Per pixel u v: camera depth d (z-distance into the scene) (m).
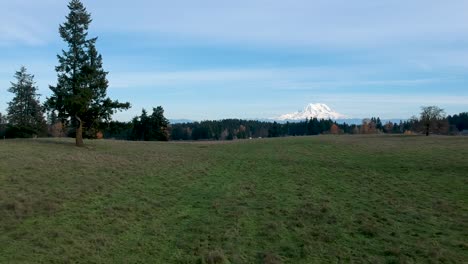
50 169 25.48
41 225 14.42
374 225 16.28
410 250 13.38
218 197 21.75
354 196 22.64
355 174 31.77
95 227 14.79
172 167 33.16
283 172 33.19
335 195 22.92
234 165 38.06
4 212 15.37
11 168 24.31
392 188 25.31
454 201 21.30
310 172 33.09
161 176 27.84
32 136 69.44
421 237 14.84
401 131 194.50
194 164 36.62
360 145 59.06
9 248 12.03
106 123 45.09
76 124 45.28
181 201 20.42
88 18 42.34
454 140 66.44
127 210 17.59
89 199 18.98
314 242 14.15
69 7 41.91
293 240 14.44
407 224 16.67
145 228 15.24
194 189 23.95
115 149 46.81
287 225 16.27
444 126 86.38
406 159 40.94
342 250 13.46
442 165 35.59
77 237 13.48
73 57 41.34
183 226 15.82
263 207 19.42
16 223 14.37
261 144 64.69
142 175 27.47
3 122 80.69
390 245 13.95
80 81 40.97
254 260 12.46
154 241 13.77
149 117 98.75
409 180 28.50
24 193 18.55
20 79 68.06
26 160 28.12
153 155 42.62
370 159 42.25
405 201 21.25
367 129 180.00
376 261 12.47
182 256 12.53
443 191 24.20
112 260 11.84
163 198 20.81
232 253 12.84
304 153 50.19
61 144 45.38
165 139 100.81
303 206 19.73
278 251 13.27
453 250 13.46
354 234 15.23
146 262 11.89
